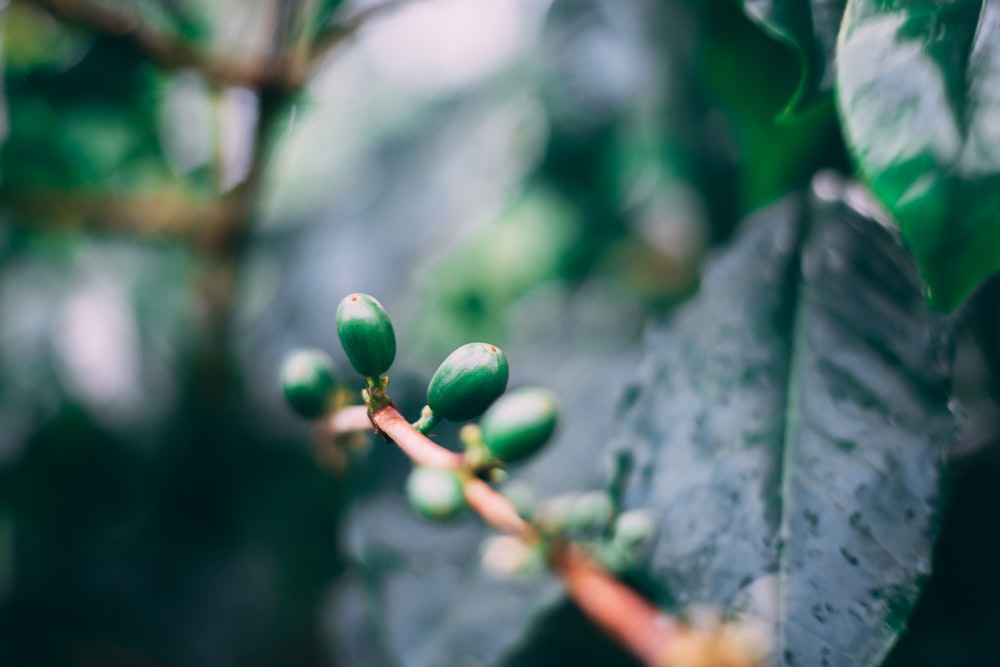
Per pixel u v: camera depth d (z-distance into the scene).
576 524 0.25
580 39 0.43
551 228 0.47
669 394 0.26
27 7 0.37
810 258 0.27
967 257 0.20
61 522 0.47
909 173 0.20
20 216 0.42
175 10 0.40
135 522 0.48
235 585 0.46
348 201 0.54
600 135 0.43
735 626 0.22
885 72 0.20
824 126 0.31
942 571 0.28
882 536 0.23
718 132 0.37
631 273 0.46
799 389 0.25
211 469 0.46
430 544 0.31
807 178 0.31
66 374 0.45
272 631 0.45
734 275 0.27
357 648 0.32
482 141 0.52
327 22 0.35
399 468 0.33
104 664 0.45
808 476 0.24
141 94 0.42
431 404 0.21
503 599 0.29
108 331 0.45
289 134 0.43
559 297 0.47
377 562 0.31
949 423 0.24
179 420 0.46
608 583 0.22
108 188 0.43
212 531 0.48
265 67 0.35
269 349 0.51
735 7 0.31
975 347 0.28
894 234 0.27
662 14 0.38
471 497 0.23
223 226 0.41
